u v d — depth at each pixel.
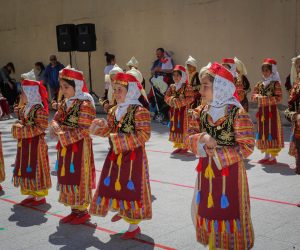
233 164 3.26
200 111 3.46
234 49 11.62
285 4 10.56
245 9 11.28
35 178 5.03
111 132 4.08
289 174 6.35
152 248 3.96
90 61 15.48
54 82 15.11
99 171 6.81
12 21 18.11
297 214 4.73
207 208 3.27
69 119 4.40
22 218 4.84
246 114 3.24
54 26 16.42
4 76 15.65
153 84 12.05
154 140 9.48
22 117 5.02
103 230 4.42
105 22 14.73
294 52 10.54
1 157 5.81
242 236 3.22
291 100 4.89
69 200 4.50
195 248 3.94
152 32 13.46
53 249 4.01
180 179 6.25
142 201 3.99
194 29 12.43
